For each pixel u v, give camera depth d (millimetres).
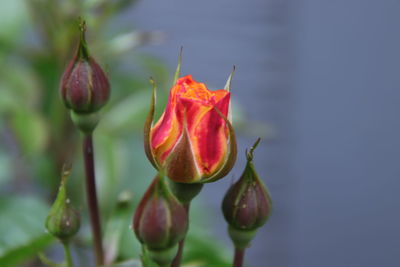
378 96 865
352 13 841
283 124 869
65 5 463
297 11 833
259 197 337
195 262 397
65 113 485
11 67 481
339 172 896
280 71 847
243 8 823
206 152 324
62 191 348
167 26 810
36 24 478
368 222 913
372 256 920
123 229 396
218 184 876
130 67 603
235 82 844
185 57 822
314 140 880
